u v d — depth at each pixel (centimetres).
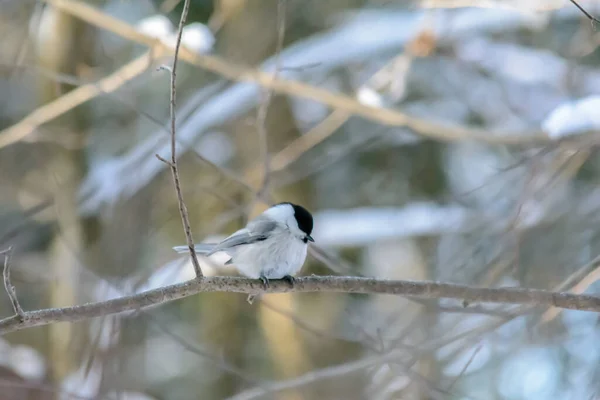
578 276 709
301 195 1500
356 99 1124
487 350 990
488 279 903
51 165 1312
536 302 638
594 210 1120
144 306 583
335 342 1337
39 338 1318
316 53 1221
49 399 1045
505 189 1145
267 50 1427
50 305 1355
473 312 690
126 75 1054
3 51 1398
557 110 923
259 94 1201
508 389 1129
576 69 1238
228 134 1547
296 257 696
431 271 1345
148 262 1455
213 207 1433
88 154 1420
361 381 1155
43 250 1463
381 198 1599
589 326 1095
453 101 1585
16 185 1446
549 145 898
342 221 1337
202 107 1228
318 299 1398
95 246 1195
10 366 1105
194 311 1583
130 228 1220
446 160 1580
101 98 1546
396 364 766
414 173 1588
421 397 873
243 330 1509
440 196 1510
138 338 1241
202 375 1505
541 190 916
